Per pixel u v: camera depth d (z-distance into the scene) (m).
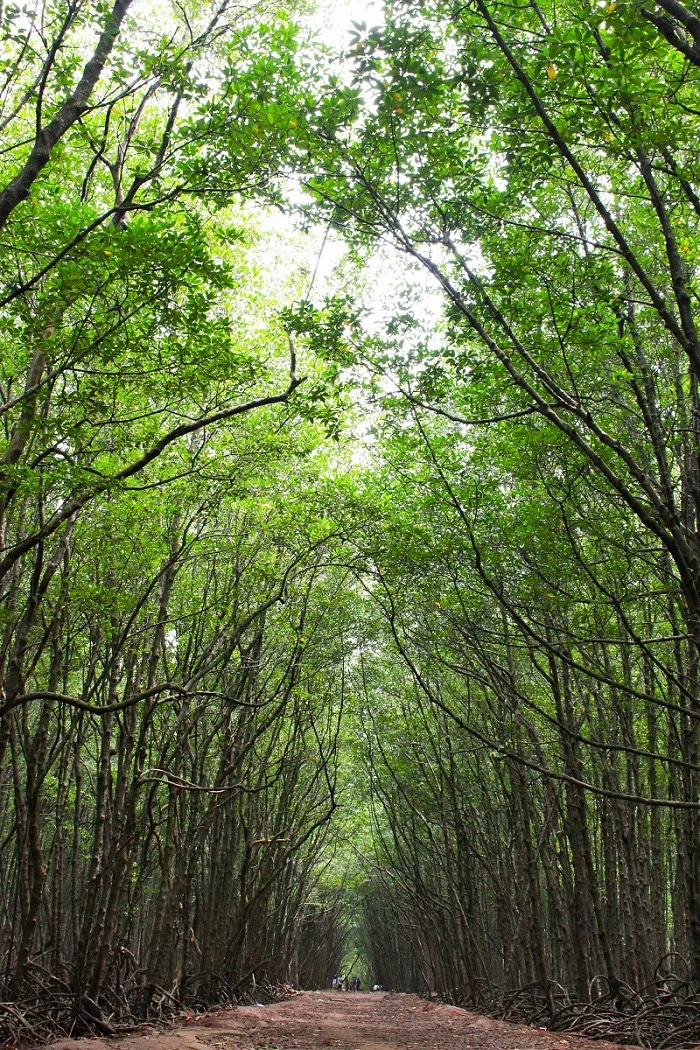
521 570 9.27
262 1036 9.34
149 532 9.81
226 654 10.03
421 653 14.13
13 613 7.15
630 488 8.37
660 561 9.25
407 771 17.86
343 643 15.46
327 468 12.41
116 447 7.70
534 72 5.39
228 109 5.68
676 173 5.64
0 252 6.25
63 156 6.75
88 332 6.39
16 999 7.68
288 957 24.30
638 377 7.39
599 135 5.36
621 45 4.74
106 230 5.46
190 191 5.88
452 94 6.07
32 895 7.73
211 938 13.79
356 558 10.77
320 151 5.89
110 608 8.81
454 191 6.35
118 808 9.64
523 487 9.77
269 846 16.61
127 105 7.96
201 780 11.97
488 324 7.13
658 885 13.98
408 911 26.58
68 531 7.00
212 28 6.15
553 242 7.04
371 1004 21.12
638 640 5.96
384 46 5.25
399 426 9.34
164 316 6.07
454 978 18.64
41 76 4.90
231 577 11.89
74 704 5.80
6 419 7.45
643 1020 9.11
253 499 10.60
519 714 10.70
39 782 7.78
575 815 11.00
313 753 20.59
